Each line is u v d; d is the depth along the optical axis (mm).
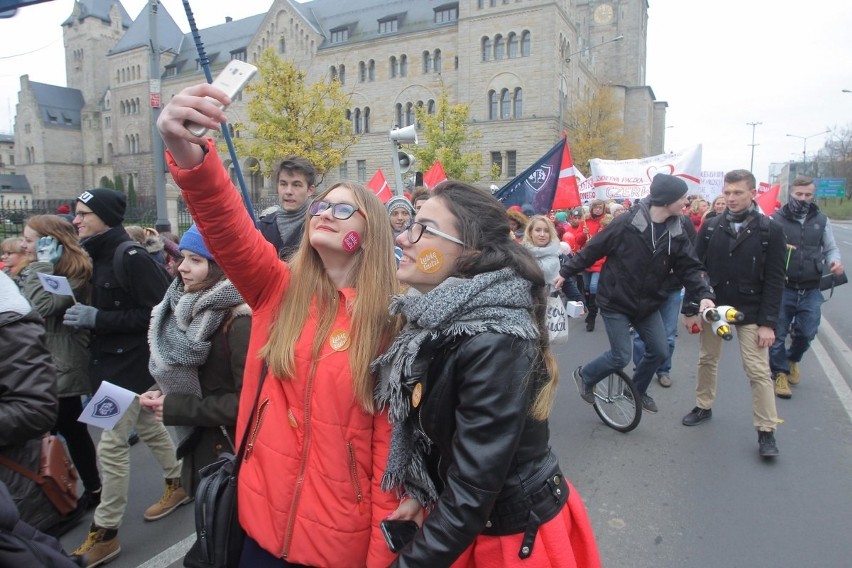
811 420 5238
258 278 1892
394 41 42938
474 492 1379
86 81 70188
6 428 2068
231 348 2436
